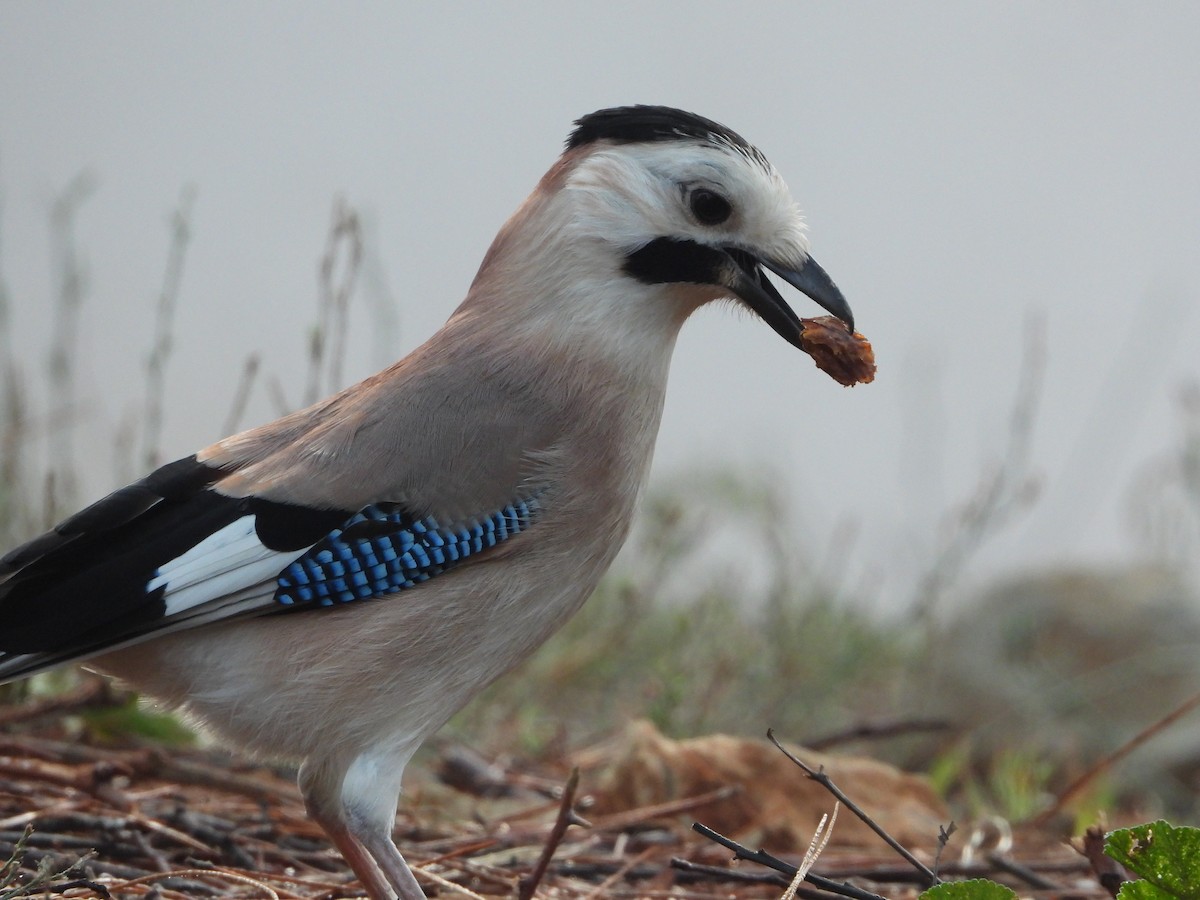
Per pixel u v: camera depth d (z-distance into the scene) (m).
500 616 9.41
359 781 9.27
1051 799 13.97
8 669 8.87
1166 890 8.26
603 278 9.73
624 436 9.69
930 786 12.37
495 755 13.47
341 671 9.12
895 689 16.14
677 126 9.90
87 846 9.99
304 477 9.18
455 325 9.91
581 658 15.04
